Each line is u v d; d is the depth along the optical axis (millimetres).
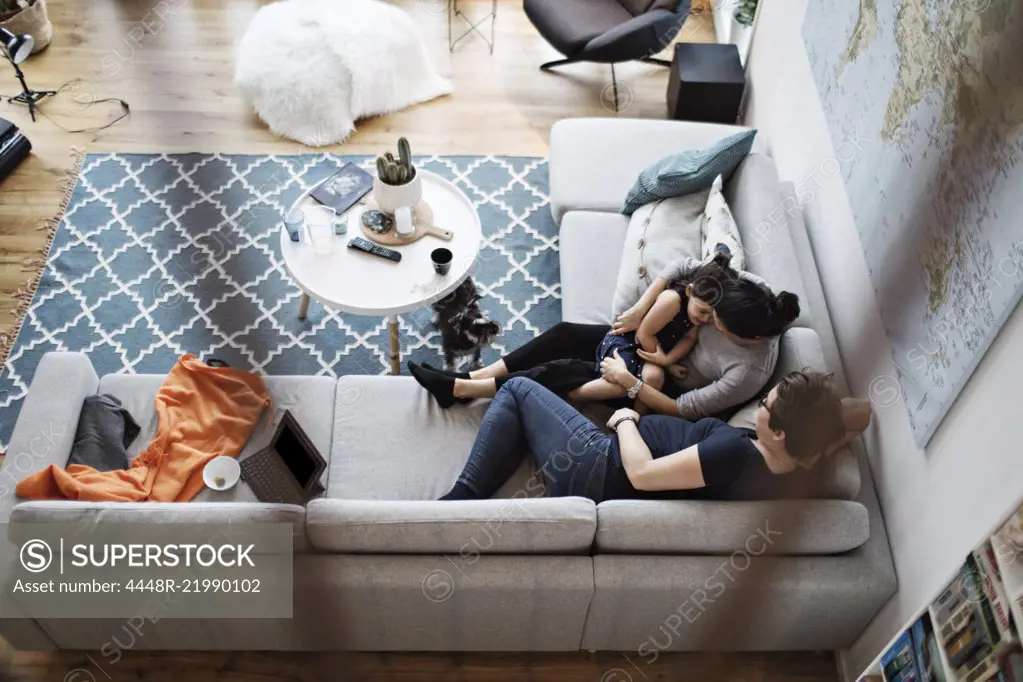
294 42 3980
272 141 3969
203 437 2701
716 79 3852
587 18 4023
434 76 4234
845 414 2332
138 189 3760
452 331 3025
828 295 2963
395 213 3078
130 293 3443
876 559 2381
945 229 2160
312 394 2797
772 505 2312
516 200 3803
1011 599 1671
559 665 2658
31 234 3596
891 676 2119
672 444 2465
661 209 3039
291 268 3014
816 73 3082
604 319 2990
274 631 2457
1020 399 1861
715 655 2664
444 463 2658
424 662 2648
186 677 2598
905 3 2404
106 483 2516
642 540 2311
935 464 2203
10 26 4148
